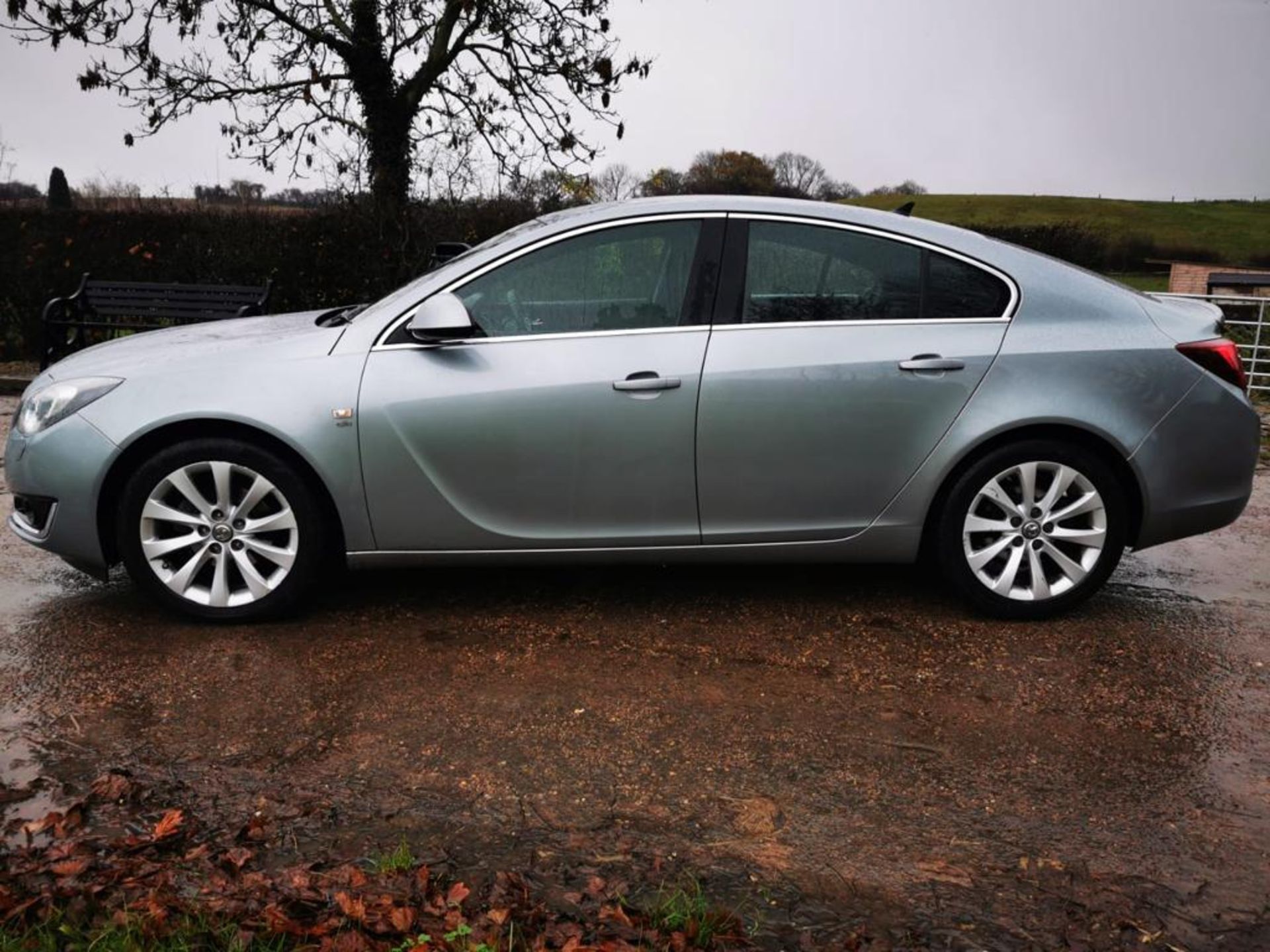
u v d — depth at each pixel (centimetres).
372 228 1093
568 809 278
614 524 398
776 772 299
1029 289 403
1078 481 402
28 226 1084
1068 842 266
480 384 385
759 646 390
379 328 393
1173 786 294
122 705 334
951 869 254
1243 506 414
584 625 407
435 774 295
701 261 396
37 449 388
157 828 258
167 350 404
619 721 329
